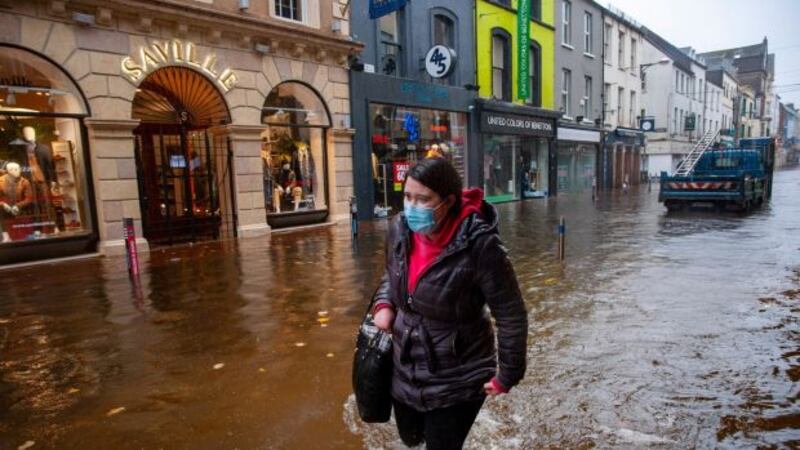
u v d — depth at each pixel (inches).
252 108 461.1
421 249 79.2
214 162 483.5
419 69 653.3
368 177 580.1
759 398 135.3
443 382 78.2
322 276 289.6
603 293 244.5
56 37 341.1
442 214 75.5
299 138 518.3
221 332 194.1
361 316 212.5
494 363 81.7
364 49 571.2
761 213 605.0
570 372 153.4
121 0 361.7
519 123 834.8
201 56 419.8
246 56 453.4
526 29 794.2
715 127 2023.9
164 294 252.4
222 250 385.1
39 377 155.2
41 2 332.5
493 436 118.1
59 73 347.6
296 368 159.0
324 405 134.5
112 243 370.9
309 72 506.9
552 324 199.3
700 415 126.8
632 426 122.0
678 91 1565.0
